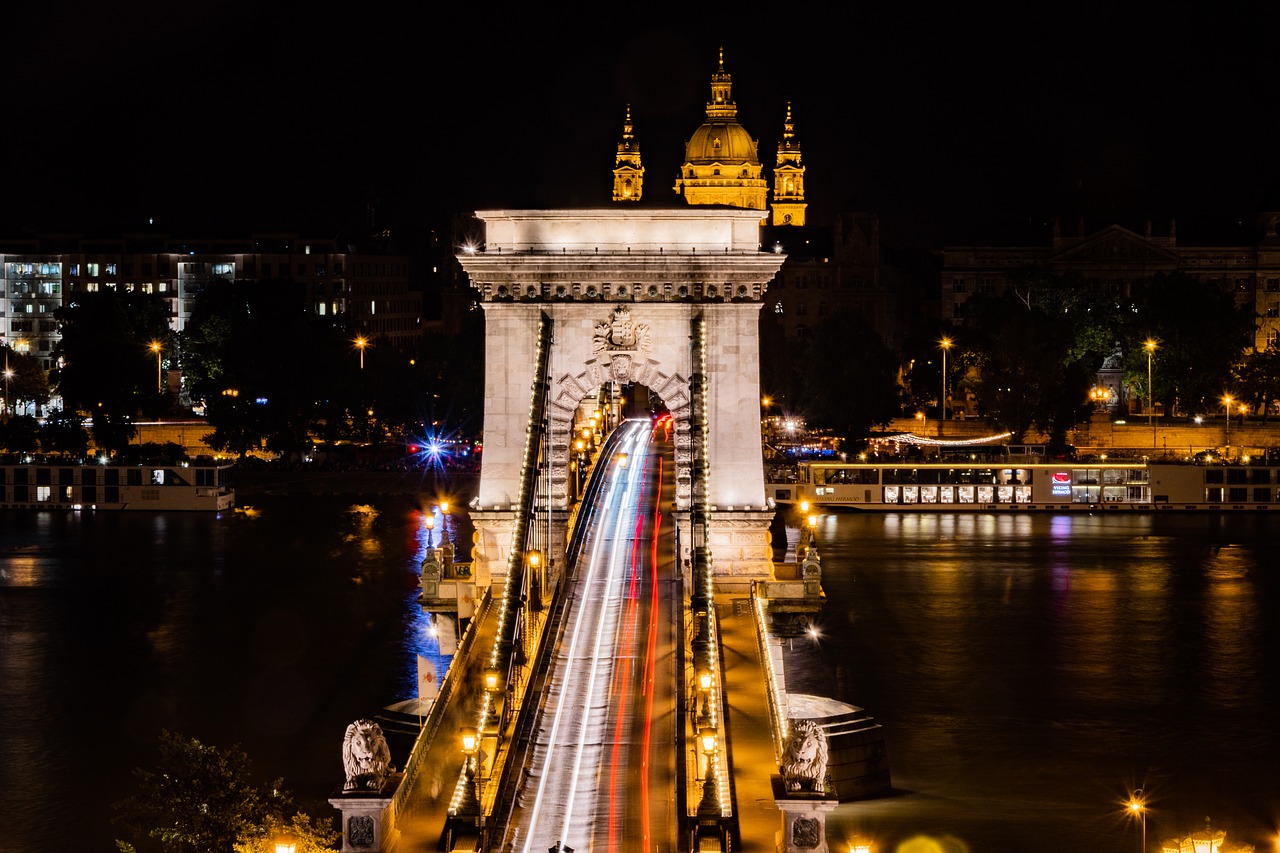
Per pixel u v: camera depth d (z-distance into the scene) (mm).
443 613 123562
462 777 90062
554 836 88000
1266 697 148000
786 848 83500
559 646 114000
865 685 151500
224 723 138875
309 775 124562
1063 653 164375
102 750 132250
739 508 125625
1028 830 114062
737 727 100062
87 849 110875
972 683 152375
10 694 148750
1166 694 148875
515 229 125750
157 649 165375
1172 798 121250
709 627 101688
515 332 125438
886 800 119875
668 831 88062
